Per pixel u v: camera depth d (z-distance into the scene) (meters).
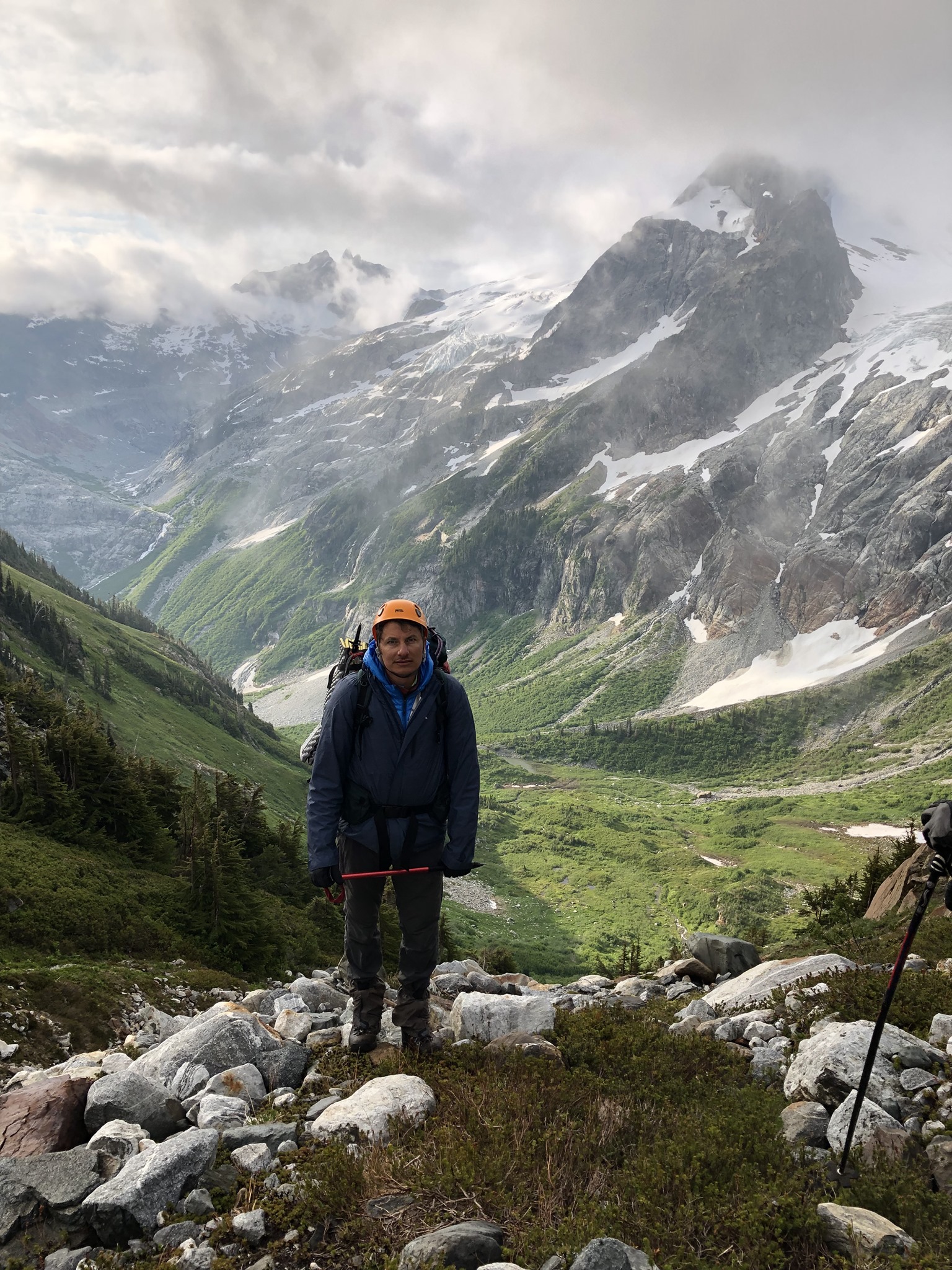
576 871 173.62
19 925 34.12
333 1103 5.41
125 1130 5.12
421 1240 3.65
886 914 14.33
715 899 150.88
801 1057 6.10
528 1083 5.45
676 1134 4.79
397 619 5.43
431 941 6.30
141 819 60.22
